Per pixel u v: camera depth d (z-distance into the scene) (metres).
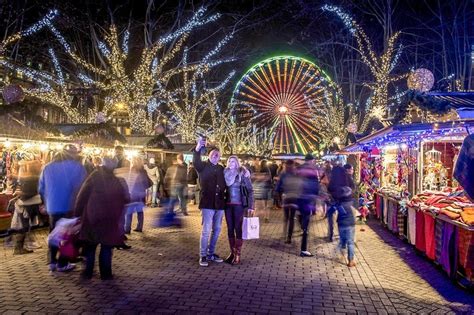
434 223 6.67
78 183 6.11
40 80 24.66
